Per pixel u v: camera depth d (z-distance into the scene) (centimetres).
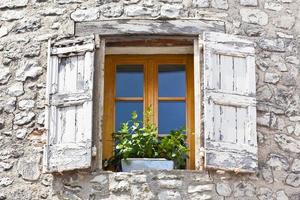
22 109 772
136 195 726
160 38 780
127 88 796
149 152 750
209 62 761
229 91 756
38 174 749
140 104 793
